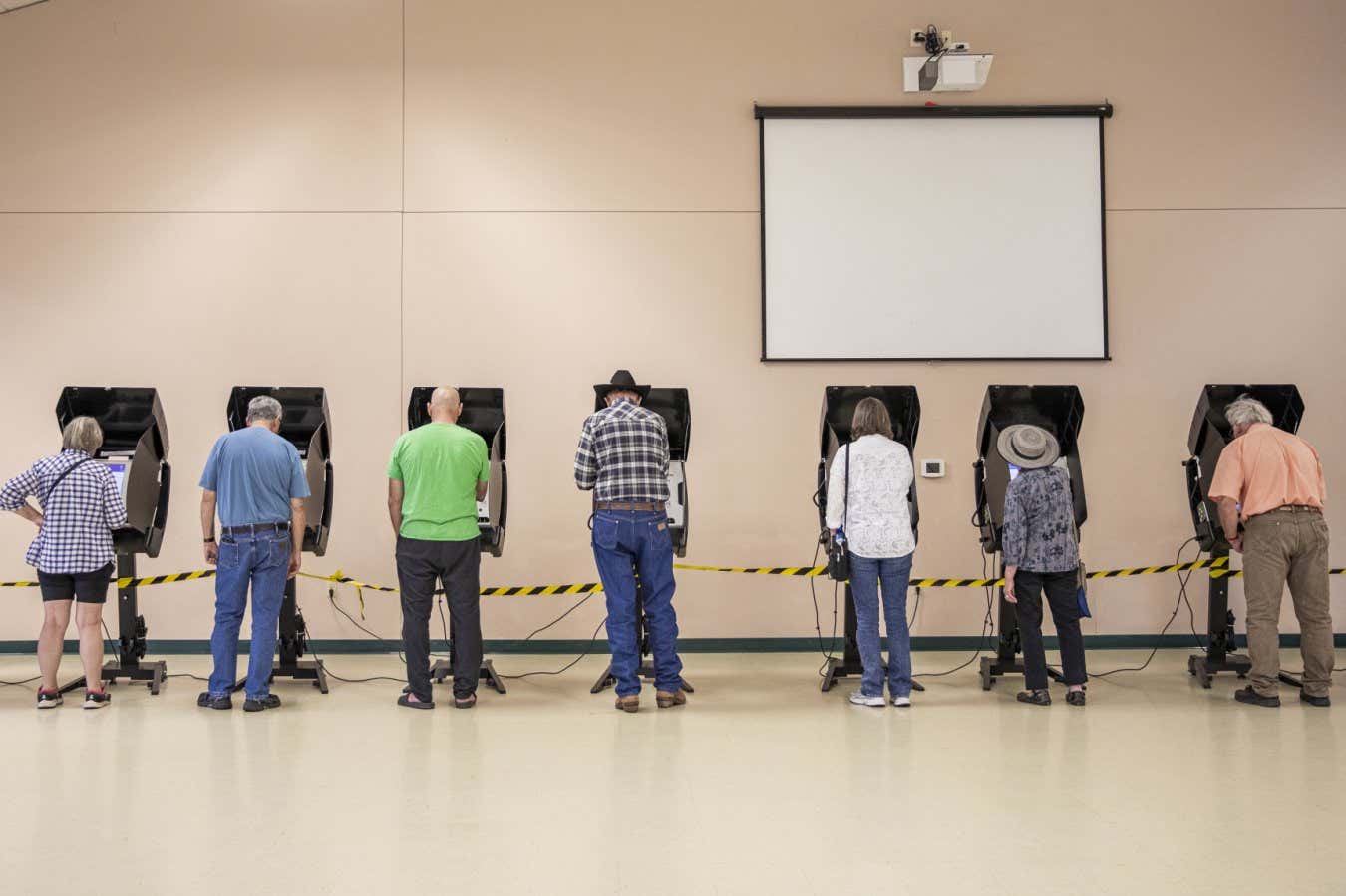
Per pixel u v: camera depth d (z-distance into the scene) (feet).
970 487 20.18
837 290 20.24
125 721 14.73
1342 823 10.30
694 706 15.69
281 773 12.03
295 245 20.20
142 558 19.88
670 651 15.56
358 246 20.21
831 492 15.62
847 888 8.73
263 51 20.34
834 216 20.27
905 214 20.30
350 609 20.04
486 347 20.20
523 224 20.29
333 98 20.33
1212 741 13.53
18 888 8.74
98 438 16.16
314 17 20.39
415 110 20.33
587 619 20.13
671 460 17.92
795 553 20.16
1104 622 20.26
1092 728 14.25
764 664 19.10
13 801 11.01
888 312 20.24
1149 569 19.03
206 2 20.33
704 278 20.30
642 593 16.21
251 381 20.04
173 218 20.16
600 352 20.24
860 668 17.12
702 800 11.05
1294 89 20.56
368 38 20.39
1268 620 15.64
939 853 9.52
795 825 10.27
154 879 8.93
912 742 13.51
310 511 17.20
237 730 14.17
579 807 10.81
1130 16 20.54
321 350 20.12
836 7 20.48
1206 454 17.84
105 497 15.74
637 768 12.26
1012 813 10.62
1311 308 20.45
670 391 17.83
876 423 15.78
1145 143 20.48
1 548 19.89
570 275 20.29
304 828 10.18
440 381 20.12
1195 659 17.67
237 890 8.70
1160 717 14.90
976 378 20.24
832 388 17.46
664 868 9.16
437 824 10.29
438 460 15.49
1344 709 15.43
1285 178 20.53
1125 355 20.34
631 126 20.40
